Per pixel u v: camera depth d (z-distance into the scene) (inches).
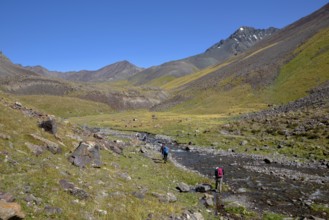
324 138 2060.8
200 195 1058.7
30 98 7839.6
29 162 809.5
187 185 1117.7
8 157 784.9
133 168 1241.4
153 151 2006.6
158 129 3565.5
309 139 2137.1
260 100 5526.6
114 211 676.7
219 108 5708.7
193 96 7465.6
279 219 845.2
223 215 872.9
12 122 1058.1
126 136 3085.6
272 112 3553.2
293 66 6407.5
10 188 619.5
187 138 2817.4
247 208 955.3
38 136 1042.7
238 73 7844.5
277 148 2114.9
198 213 817.5
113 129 3870.6
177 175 1341.0
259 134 2588.6
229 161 1852.9
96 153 1085.1
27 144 930.7
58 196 657.6
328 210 933.2
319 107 2920.8
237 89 6569.9
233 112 4904.0
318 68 5664.4
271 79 6353.3
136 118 5137.8
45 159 896.3
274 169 1595.7
